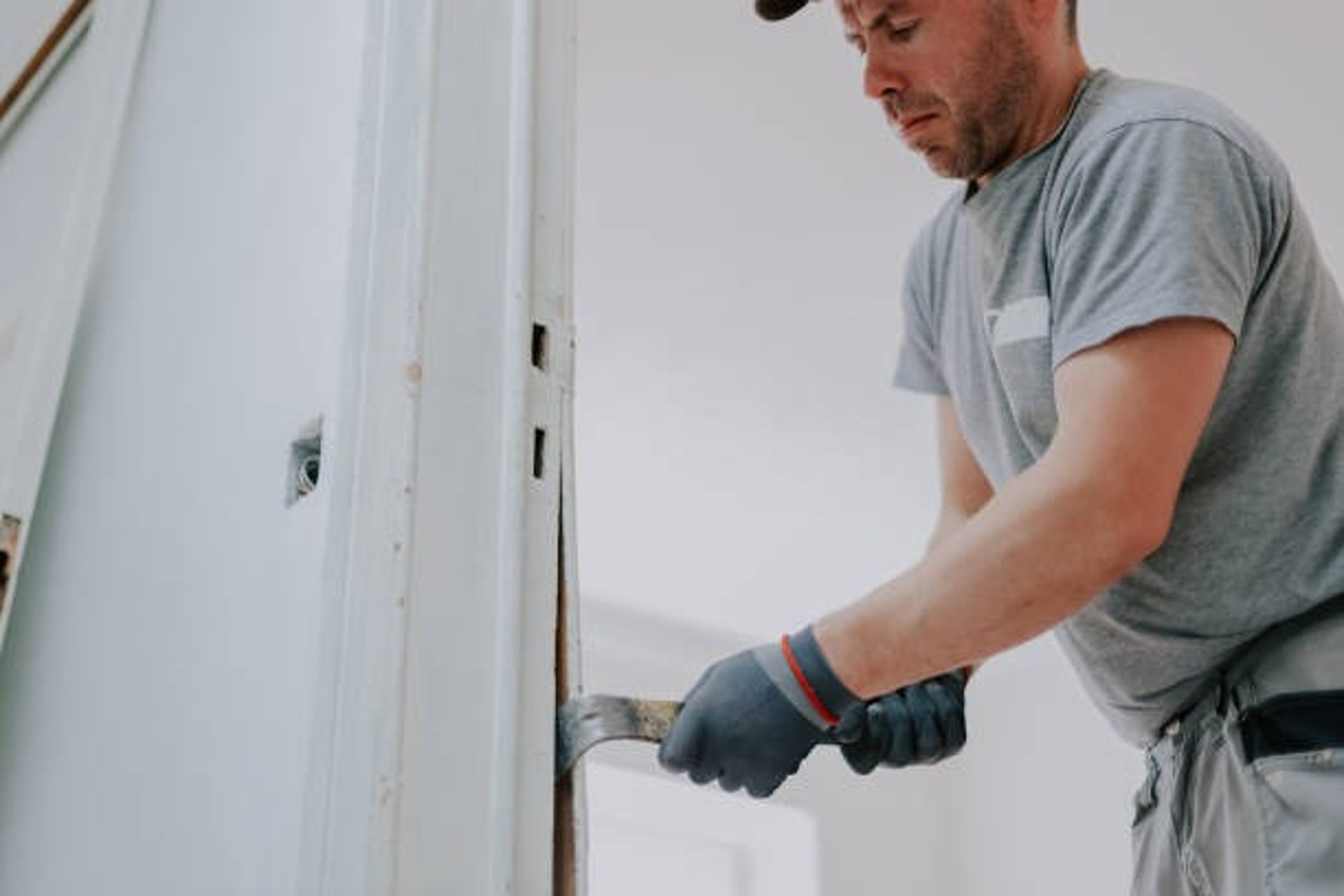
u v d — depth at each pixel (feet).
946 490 5.14
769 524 9.80
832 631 3.13
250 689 2.77
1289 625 3.66
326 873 2.25
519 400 2.60
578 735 2.48
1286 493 3.63
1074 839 10.28
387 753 2.28
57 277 4.06
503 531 2.52
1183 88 3.73
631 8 6.47
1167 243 3.28
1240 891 3.58
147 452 3.76
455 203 2.72
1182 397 3.19
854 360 8.45
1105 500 3.09
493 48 2.91
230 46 4.23
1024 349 3.81
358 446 2.54
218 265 3.72
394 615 2.37
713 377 8.55
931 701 3.95
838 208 7.51
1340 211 7.80
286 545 2.79
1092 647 4.02
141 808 3.13
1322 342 3.71
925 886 10.96
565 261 2.80
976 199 3.96
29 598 4.19
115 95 4.34
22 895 3.60
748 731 3.05
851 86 6.82
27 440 3.90
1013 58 3.77
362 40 3.03
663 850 10.71
